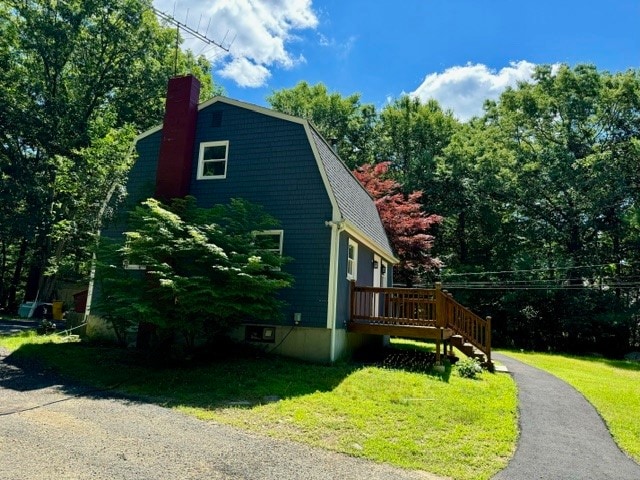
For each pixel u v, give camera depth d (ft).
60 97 75.72
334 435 18.03
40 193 70.64
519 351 68.28
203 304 28.40
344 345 36.60
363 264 44.09
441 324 34.40
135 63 80.59
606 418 23.56
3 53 72.69
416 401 23.35
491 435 19.26
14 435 15.85
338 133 107.86
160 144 41.65
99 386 24.64
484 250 91.76
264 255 30.81
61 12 74.59
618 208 77.56
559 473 15.92
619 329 76.89
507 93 90.02
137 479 12.91
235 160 38.70
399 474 14.75
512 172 83.51
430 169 89.81
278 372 28.40
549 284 78.59
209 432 17.60
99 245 32.73
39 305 70.13
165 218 29.43
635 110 77.15
